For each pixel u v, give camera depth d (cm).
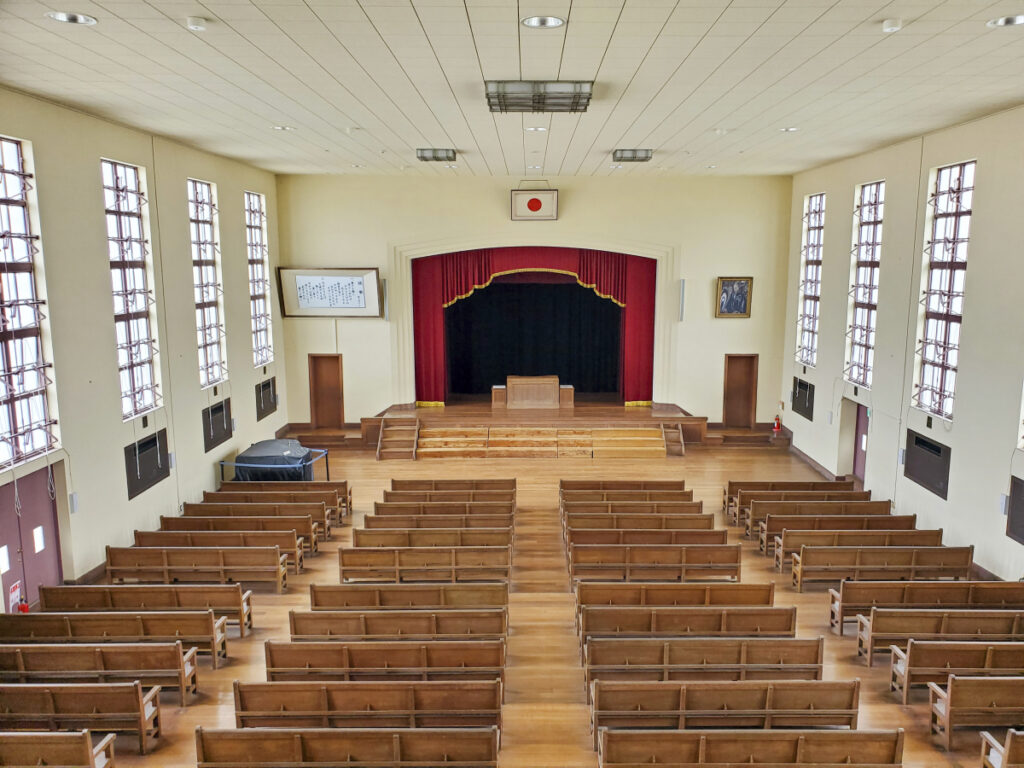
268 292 1984
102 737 740
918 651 795
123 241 1277
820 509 1346
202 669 898
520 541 1347
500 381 2600
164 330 1392
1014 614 866
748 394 2177
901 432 1440
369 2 645
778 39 757
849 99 1048
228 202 1697
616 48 794
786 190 2048
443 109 1135
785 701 711
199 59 835
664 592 944
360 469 1834
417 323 2211
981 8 654
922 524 1368
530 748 725
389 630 871
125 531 1259
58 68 870
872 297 1585
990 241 1157
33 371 1039
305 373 2119
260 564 1109
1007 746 628
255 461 1619
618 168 1859
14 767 616
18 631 859
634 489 1499
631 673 795
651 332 2211
